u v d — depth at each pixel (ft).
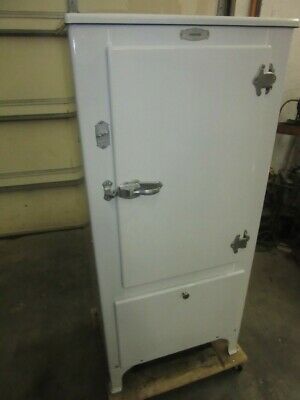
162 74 2.23
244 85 2.50
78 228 7.80
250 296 5.50
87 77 2.11
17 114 6.36
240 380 4.07
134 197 2.59
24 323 5.01
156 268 3.06
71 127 6.71
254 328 4.86
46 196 7.37
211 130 2.57
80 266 6.39
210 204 2.93
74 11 5.72
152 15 2.06
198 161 2.66
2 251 6.95
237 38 2.34
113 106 2.22
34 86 6.23
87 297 5.54
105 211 2.62
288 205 6.73
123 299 3.13
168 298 3.29
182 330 3.60
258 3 5.63
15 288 5.77
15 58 5.95
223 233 3.16
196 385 4.00
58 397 3.90
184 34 2.19
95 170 2.43
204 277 3.40
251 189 3.03
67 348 4.57
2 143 6.59
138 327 3.33
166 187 2.67
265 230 7.01
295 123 6.03
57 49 6.02
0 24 5.62
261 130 2.76
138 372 3.89
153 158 2.51
